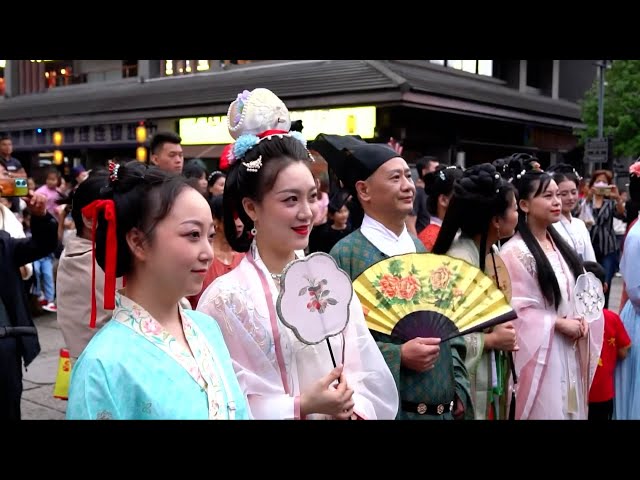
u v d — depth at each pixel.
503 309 2.23
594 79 18.80
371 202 2.46
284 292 1.66
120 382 1.28
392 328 2.21
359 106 9.64
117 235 1.40
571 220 5.07
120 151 14.37
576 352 3.10
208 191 4.62
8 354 2.74
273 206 1.82
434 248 2.81
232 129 2.04
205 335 1.54
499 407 2.90
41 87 17.70
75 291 2.34
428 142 11.52
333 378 1.71
